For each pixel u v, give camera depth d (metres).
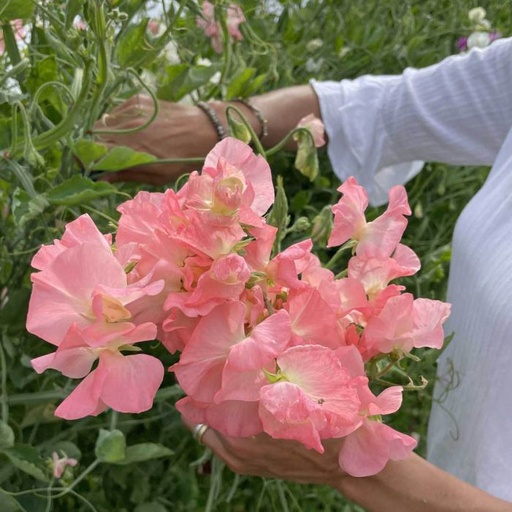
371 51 2.00
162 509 1.30
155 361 0.55
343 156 1.44
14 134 0.91
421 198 1.98
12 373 1.07
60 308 0.54
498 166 1.17
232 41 1.49
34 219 1.07
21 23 1.12
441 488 0.83
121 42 1.08
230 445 0.78
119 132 1.08
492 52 1.28
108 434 0.99
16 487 1.09
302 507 1.69
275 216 0.72
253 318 0.56
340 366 0.53
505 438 0.98
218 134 1.24
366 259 0.66
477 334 1.04
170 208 0.56
